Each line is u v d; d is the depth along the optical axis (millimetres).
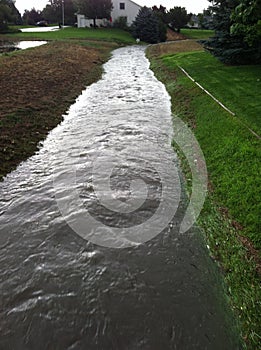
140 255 5090
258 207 5500
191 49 28531
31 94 12984
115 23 50625
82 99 13891
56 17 65000
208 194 6570
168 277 4691
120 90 15625
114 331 3920
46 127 10219
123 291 4449
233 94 11422
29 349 3730
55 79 15805
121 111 12180
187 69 17344
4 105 11188
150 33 42812
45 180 7188
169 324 4008
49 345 3773
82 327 3967
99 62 23516
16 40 35250
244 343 3775
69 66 19172
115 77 18906
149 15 43031
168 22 50219
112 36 41812
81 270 4785
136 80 18156
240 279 4531
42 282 4570
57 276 4672
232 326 3973
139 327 3971
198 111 10945
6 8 48781
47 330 3930
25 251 5133
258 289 4289
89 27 50844
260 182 5992
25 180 7164
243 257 4832
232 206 5906
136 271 4789
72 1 56469
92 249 5184
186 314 4137
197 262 4973
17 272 4734
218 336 3867
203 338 3850
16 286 4500
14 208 6184
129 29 48125
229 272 4719
